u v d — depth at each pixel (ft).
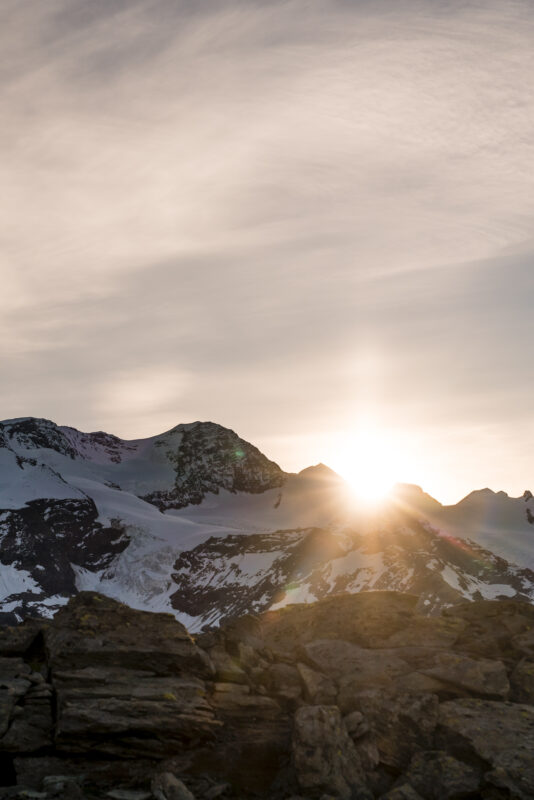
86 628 64.59
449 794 52.70
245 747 59.21
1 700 59.47
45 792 54.34
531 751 53.98
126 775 57.31
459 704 59.47
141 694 60.39
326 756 56.29
